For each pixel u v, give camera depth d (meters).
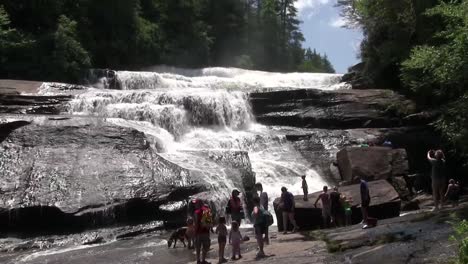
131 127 22.36
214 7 69.81
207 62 58.94
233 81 37.81
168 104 26.78
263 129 27.80
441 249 9.82
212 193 18.16
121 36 46.62
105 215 16.27
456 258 8.91
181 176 18.47
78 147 19.12
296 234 14.59
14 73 33.31
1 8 35.09
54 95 25.36
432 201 20.61
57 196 16.47
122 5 46.69
